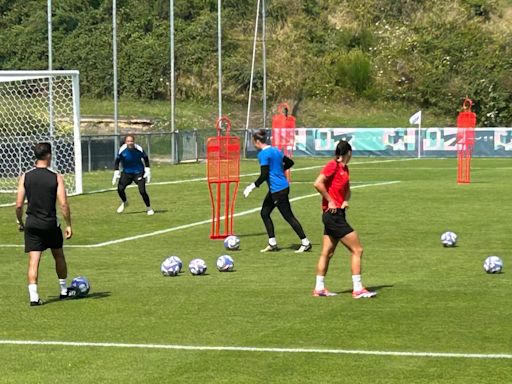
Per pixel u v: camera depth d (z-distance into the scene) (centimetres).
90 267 1852
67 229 1488
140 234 2373
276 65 6912
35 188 1452
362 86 6894
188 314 1373
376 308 1398
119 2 7069
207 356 1121
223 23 7100
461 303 1430
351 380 1009
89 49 6669
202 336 1228
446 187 3572
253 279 1684
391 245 2112
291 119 4300
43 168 1465
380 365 1069
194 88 6688
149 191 3544
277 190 2033
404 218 2622
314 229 2423
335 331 1245
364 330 1249
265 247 2120
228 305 1438
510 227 2411
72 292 1512
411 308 1395
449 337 1204
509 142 5647
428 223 2508
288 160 2053
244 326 1286
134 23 6938
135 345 1182
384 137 5762
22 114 4641
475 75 6788
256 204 3055
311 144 5822
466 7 7444
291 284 1625
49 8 4275
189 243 2205
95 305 1448
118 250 2097
